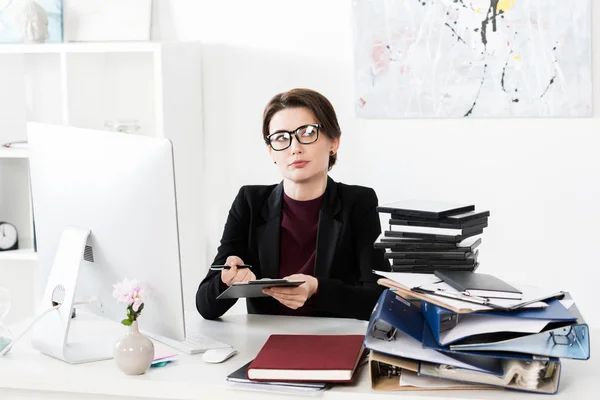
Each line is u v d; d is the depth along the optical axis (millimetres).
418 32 3432
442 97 3447
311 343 1837
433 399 1562
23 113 3742
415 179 3551
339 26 3539
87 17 3615
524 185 3459
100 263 1912
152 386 1694
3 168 3771
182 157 3529
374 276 2279
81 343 1986
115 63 3709
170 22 3680
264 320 2225
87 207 1914
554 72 3342
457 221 1865
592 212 3418
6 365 1843
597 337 1987
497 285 1674
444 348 1600
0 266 3783
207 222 3748
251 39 3623
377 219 2389
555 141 3414
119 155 1819
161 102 3367
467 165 3498
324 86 3588
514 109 3395
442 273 1783
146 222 1785
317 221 2336
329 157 2385
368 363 1777
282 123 2217
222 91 3672
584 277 3457
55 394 1774
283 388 1629
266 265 2334
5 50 3467
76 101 3512
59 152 1977
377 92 3502
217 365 1809
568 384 1637
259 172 3684
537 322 1562
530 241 3484
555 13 3309
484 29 3373
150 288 1819
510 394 1582
